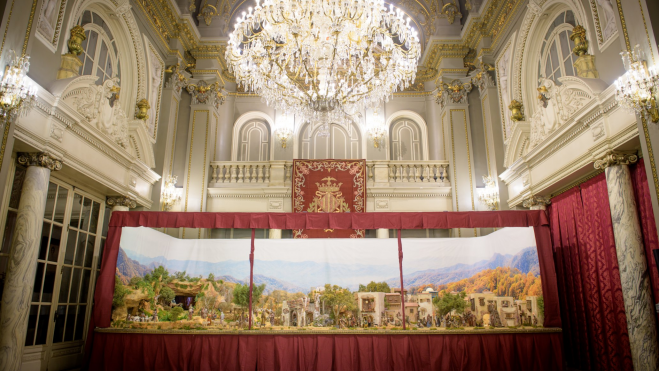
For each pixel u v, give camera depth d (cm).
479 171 1151
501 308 727
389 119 1350
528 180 914
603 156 670
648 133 546
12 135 545
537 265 734
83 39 752
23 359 662
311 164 1185
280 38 866
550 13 899
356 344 706
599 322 732
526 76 981
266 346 705
